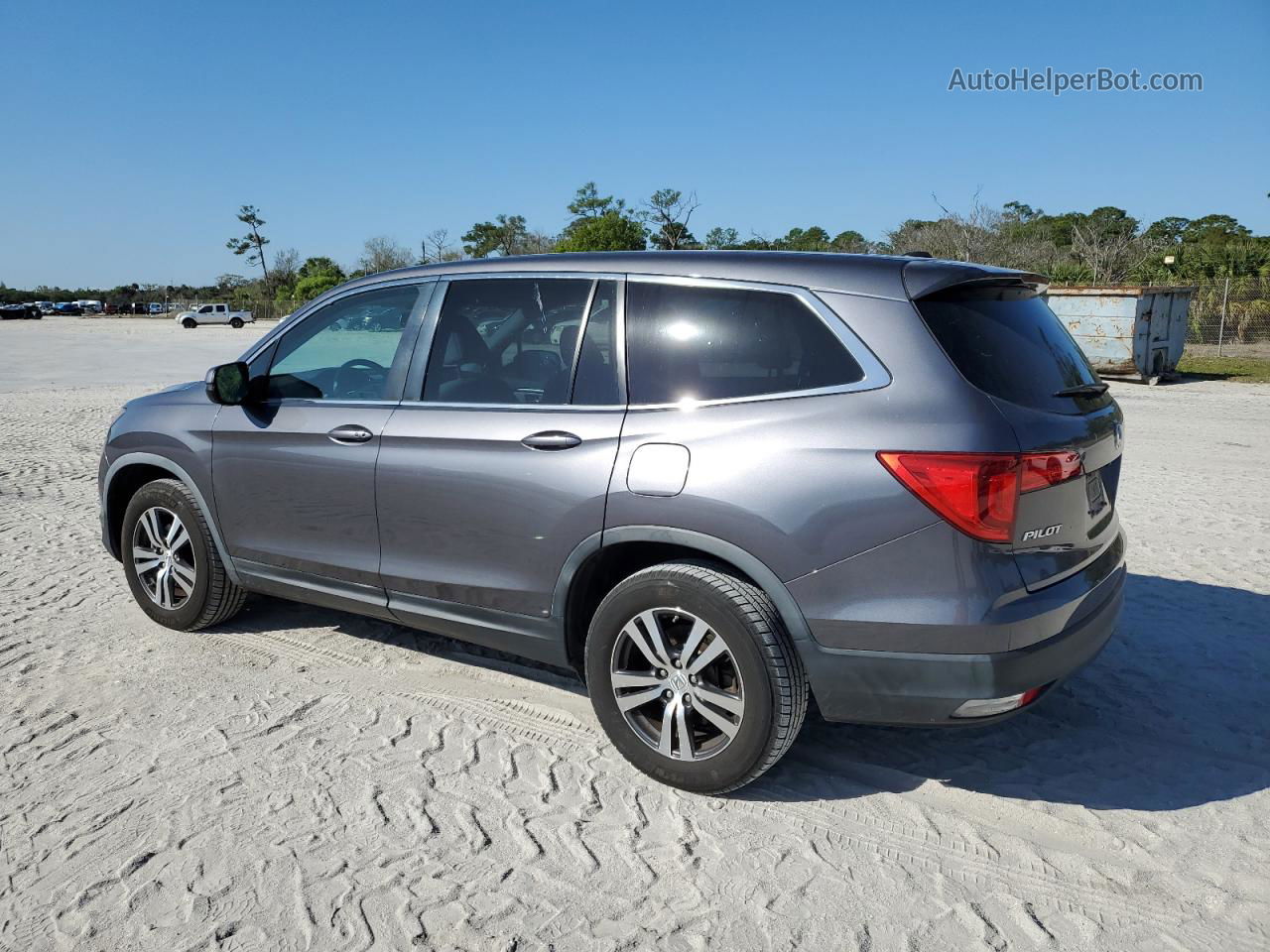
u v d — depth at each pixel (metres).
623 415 3.31
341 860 2.90
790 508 2.95
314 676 4.25
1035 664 2.89
